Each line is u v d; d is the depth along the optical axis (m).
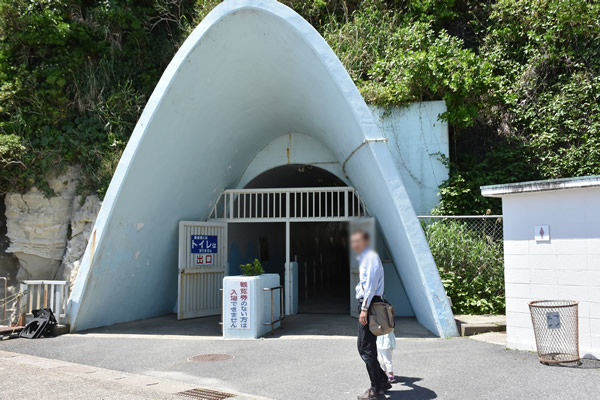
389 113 11.74
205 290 10.95
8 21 13.44
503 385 4.77
